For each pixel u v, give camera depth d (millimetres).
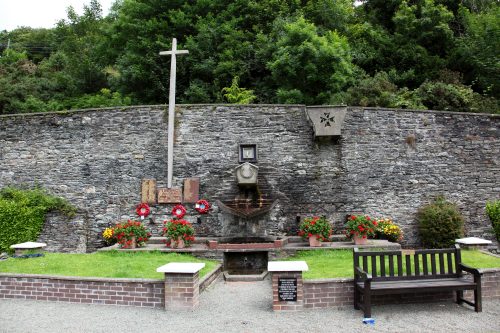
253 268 11133
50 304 7379
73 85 24922
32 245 9930
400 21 21719
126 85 21375
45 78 26344
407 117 13688
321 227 11406
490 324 6012
